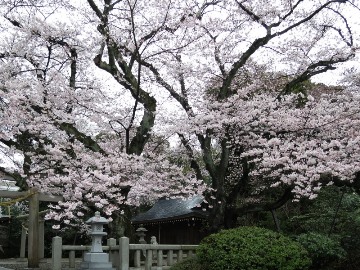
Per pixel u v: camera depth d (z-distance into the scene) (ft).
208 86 42.86
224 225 39.22
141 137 36.96
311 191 35.09
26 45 37.14
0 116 33.04
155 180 34.73
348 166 31.81
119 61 35.55
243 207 39.19
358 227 35.73
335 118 34.45
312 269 33.88
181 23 36.45
